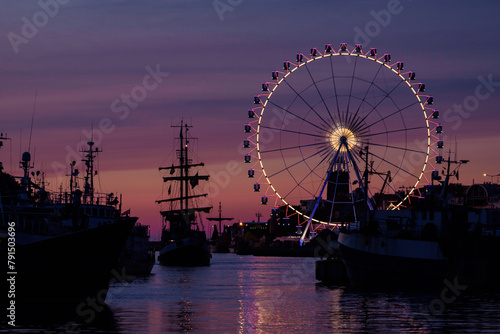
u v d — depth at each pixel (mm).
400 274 93812
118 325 61000
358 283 98125
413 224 98188
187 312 70812
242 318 66562
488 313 69062
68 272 69125
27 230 72062
